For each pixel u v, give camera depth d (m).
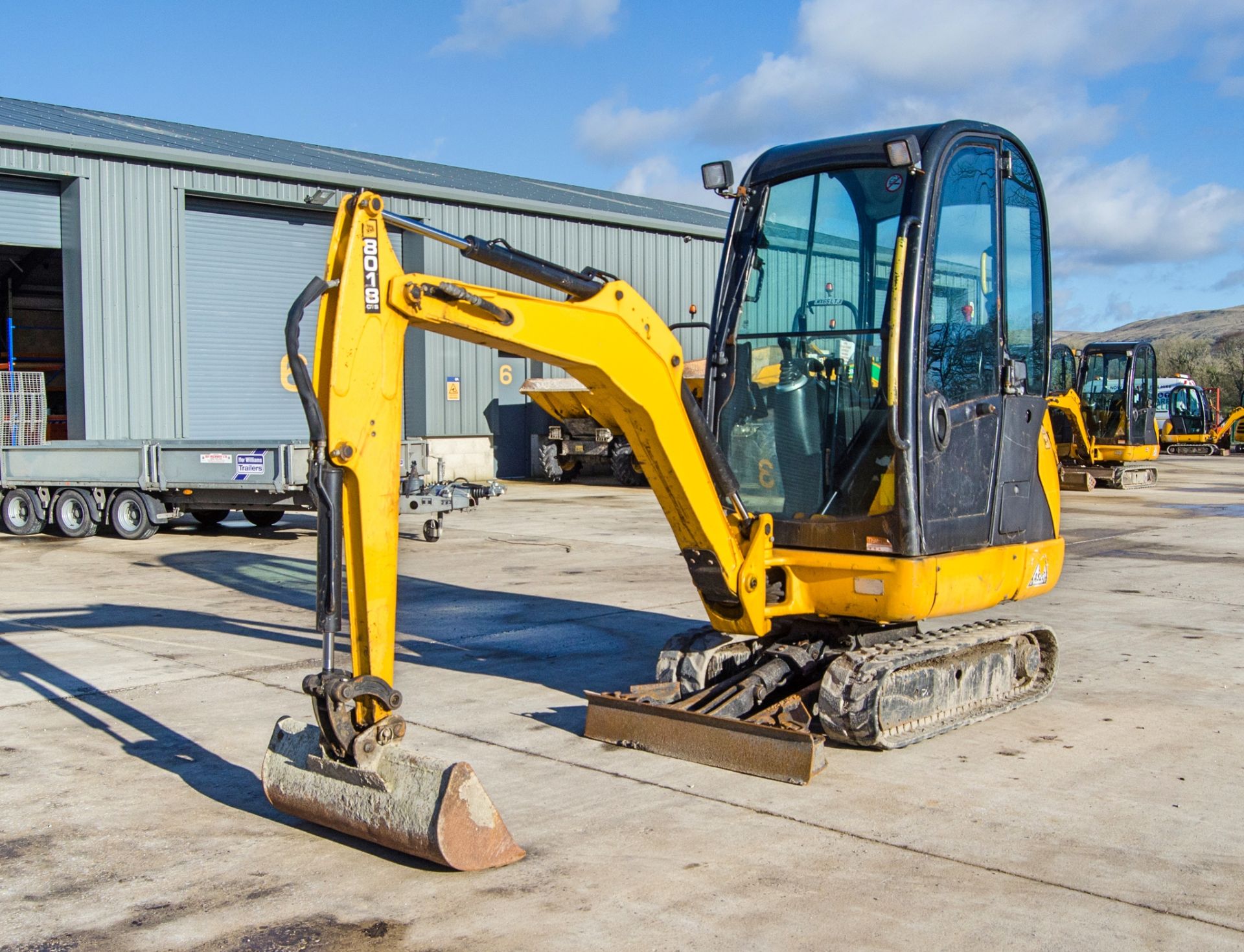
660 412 5.31
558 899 4.07
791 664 6.07
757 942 3.73
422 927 3.86
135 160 19.41
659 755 5.76
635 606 10.15
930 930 3.81
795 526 5.90
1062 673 7.66
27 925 3.90
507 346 4.69
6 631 9.02
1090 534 15.94
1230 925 3.86
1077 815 4.93
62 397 27.42
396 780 4.38
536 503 20.75
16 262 25.00
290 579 11.80
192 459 14.38
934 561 5.66
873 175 5.86
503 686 7.24
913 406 5.52
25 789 5.30
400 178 24.17
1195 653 8.29
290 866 4.41
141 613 9.84
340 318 4.14
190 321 20.98
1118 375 24.77
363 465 4.24
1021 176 6.54
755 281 6.24
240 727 6.30
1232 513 18.98
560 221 25.67
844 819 4.86
